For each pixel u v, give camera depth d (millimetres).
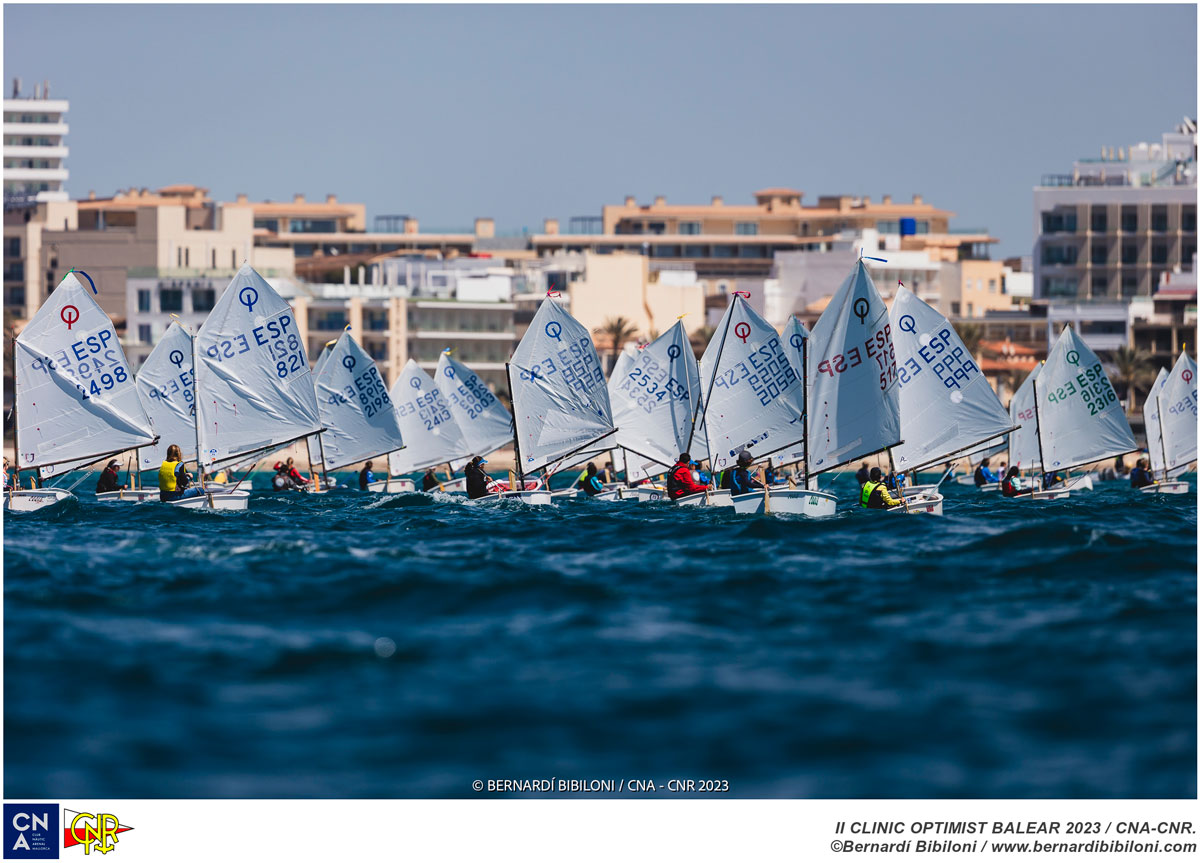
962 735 42875
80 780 39281
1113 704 45375
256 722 43938
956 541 80750
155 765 40500
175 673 48625
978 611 58844
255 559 72438
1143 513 110000
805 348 99625
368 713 44750
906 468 107562
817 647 52500
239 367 108125
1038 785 39281
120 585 64062
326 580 65750
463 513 105312
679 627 55938
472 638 53938
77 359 101375
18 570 67250
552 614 58469
